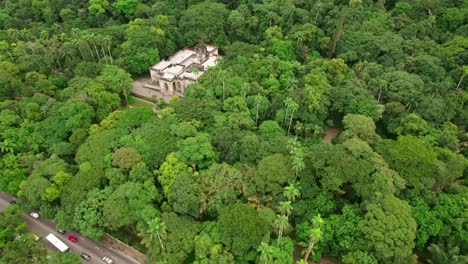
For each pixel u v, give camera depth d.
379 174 74.56
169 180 80.44
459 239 72.50
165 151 86.88
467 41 118.38
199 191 76.69
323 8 141.88
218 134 92.19
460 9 133.38
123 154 83.62
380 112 98.62
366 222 68.44
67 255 72.38
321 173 77.88
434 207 74.44
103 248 81.00
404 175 76.81
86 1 160.25
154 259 70.75
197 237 70.25
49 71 126.50
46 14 156.75
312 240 66.44
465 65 113.38
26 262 71.19
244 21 146.12
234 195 76.50
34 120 101.56
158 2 158.25
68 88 111.12
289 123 100.88
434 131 92.31
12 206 83.62
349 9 139.50
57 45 133.75
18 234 81.75
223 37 145.62
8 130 95.94
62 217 79.00
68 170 87.00
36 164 89.44
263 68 118.94
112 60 128.25
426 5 136.75
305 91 101.38
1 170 88.19
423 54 119.19
